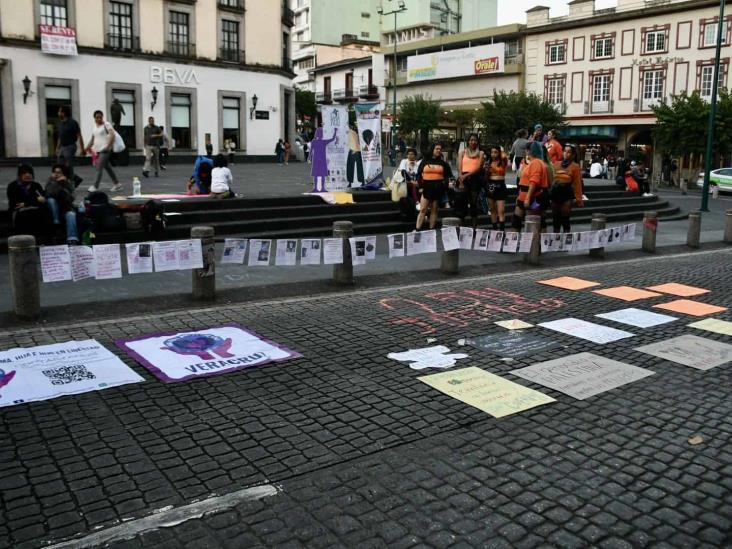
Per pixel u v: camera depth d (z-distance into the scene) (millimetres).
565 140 48719
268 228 12664
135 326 6777
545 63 49500
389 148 48344
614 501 3621
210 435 4363
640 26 43844
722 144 36094
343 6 89562
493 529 3340
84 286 8430
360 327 6922
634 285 9305
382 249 11758
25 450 4109
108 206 11070
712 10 40562
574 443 4320
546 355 6082
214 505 3520
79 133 14117
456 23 87500
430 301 8117
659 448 4266
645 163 44750
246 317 7234
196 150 33062
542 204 11594
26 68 27781
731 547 3217
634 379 5496
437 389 5211
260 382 5320
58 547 3139
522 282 9367
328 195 14258
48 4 28203
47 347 6008
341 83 74500
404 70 63250
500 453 4168
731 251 13000
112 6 29938
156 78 31375
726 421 4699
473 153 12328
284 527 3334
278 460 4035
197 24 32375
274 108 35719
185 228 11766
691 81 41969
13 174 21281
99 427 4453
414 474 3887
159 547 3164
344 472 3898
